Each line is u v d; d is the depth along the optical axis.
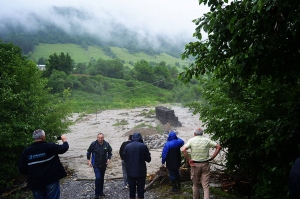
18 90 11.46
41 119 11.20
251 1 4.27
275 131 4.94
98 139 7.75
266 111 5.58
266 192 5.41
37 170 4.79
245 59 4.60
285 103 5.03
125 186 8.80
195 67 5.80
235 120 5.46
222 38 4.88
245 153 6.61
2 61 10.64
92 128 31.28
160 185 8.41
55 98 15.78
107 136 25.64
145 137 21.22
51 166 4.89
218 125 6.88
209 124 7.46
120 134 26.48
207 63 5.52
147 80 93.81
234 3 4.73
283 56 4.46
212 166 10.27
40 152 4.84
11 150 9.03
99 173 7.67
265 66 4.57
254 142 6.13
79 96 67.62
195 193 6.18
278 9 4.10
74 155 16.81
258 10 3.85
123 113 47.91
